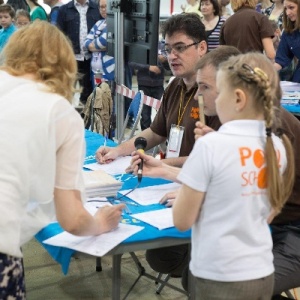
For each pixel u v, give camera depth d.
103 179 2.08
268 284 1.44
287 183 1.52
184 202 1.41
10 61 1.52
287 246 1.97
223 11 6.64
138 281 2.88
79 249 1.59
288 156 1.52
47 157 1.42
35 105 1.43
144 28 4.08
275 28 5.29
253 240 1.42
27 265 3.05
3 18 6.01
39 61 1.50
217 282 1.41
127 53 4.46
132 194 2.09
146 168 2.16
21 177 1.39
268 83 1.37
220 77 1.43
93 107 3.93
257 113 1.41
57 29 1.55
